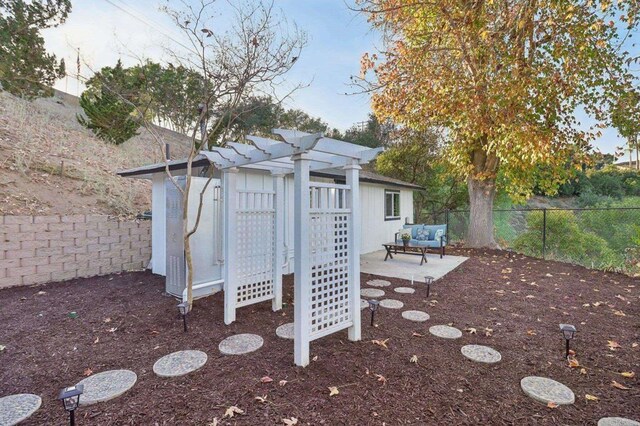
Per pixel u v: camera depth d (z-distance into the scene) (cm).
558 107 704
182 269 471
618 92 675
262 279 422
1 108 1042
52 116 1307
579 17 548
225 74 439
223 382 249
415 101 824
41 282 556
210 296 491
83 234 605
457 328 367
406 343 325
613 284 572
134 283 564
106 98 1059
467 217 1310
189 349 308
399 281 594
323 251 304
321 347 314
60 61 1055
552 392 238
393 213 1150
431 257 849
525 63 612
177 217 477
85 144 1116
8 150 800
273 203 436
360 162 336
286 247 648
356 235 329
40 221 554
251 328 363
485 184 993
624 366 282
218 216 518
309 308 284
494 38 603
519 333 354
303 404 221
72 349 309
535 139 669
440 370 271
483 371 271
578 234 948
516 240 1031
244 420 204
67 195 743
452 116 784
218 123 475
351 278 326
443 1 608
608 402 229
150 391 238
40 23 1008
